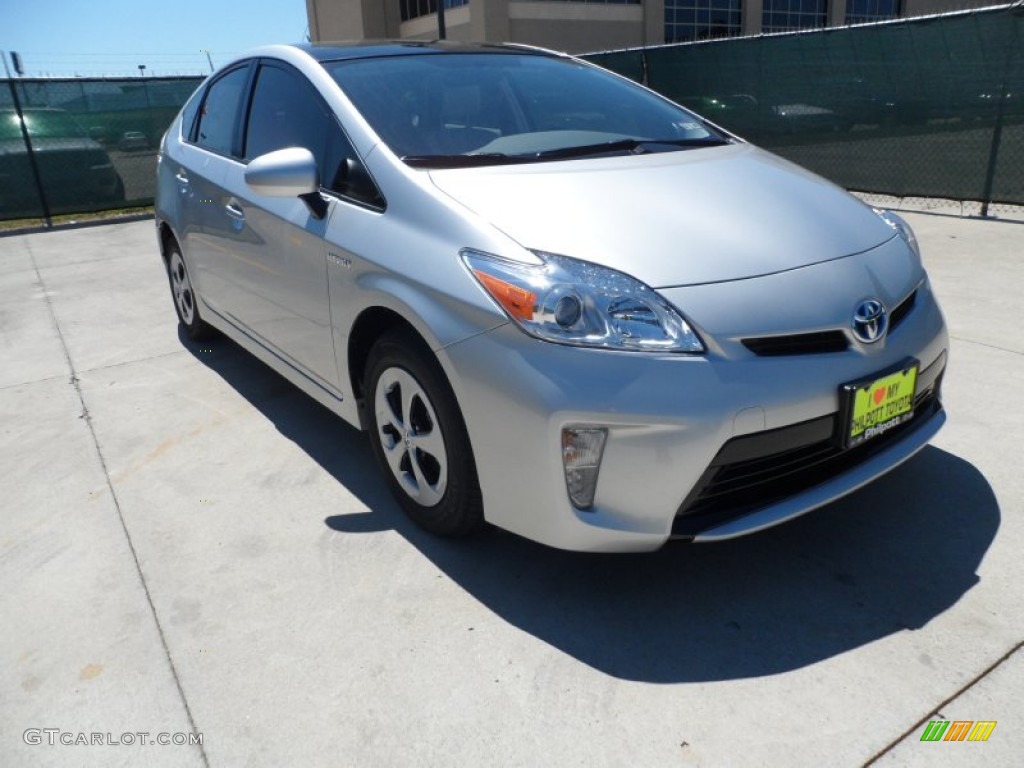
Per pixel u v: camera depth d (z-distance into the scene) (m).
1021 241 6.14
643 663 1.97
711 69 9.84
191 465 3.11
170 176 4.14
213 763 1.74
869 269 2.20
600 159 2.61
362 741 1.78
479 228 2.13
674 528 1.98
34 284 6.38
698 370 1.89
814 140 8.89
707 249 2.09
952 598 2.13
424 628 2.13
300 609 2.22
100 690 1.96
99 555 2.53
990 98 7.01
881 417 2.11
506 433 2.03
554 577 2.31
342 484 2.92
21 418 3.64
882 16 34.16
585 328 1.92
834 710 1.79
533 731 1.78
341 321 2.59
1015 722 1.73
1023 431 3.00
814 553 2.36
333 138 2.73
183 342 4.65
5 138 9.34
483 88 2.99
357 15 32.59
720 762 1.68
